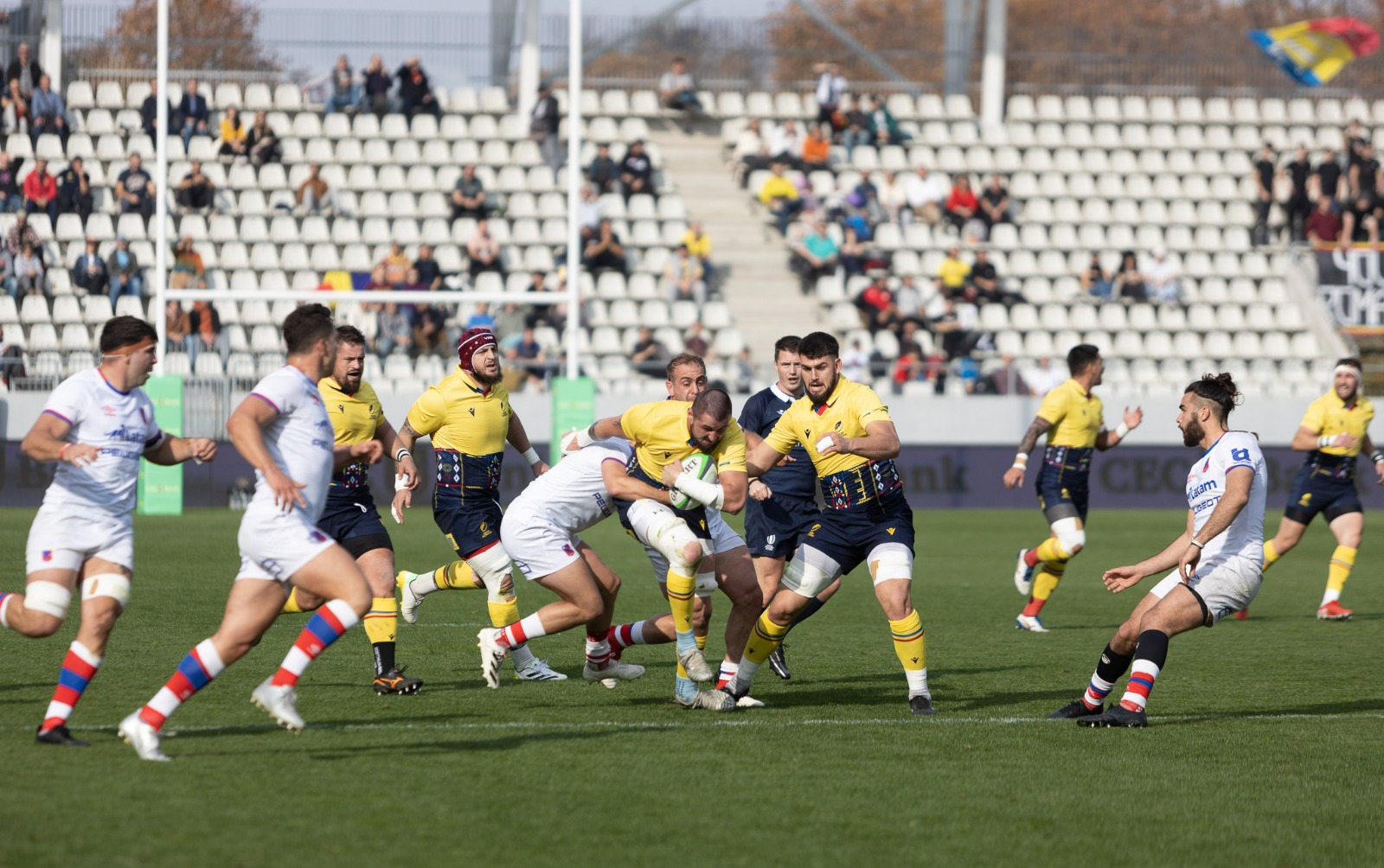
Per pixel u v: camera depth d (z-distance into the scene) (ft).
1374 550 216.95
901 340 302.66
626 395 279.28
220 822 59.16
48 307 282.77
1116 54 420.36
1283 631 130.82
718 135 377.09
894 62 419.95
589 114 371.76
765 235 342.44
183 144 306.96
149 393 243.40
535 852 56.59
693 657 85.51
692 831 60.08
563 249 316.81
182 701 69.56
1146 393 307.58
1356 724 85.61
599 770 70.38
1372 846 60.18
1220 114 396.57
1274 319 332.80
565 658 109.40
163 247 242.17
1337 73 405.18
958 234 343.67
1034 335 318.86
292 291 245.24
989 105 391.24
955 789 68.18
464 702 89.25
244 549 69.67
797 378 94.32
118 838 56.59
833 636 123.13
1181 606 83.97
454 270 311.88
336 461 76.02
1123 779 70.90
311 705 86.69
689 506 85.35
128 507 74.18
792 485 108.78
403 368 283.79
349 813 61.26
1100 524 246.06
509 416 102.58
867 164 365.81
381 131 339.98
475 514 100.22
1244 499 81.82
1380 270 335.67
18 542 184.24
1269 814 64.80
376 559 93.50
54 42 313.53
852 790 67.56
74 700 72.64
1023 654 114.52
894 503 88.69
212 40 333.01
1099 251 345.72
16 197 295.69
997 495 283.59
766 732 80.89
